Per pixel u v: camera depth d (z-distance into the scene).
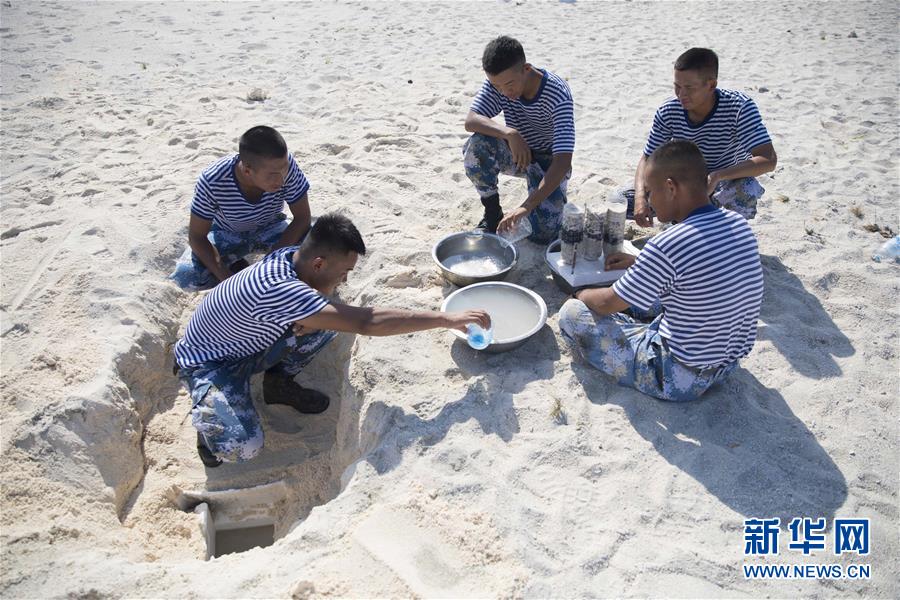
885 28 9.78
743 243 2.91
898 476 2.93
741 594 2.46
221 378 3.29
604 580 2.48
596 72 8.19
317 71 7.96
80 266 4.23
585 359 3.39
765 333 3.80
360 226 4.81
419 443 3.05
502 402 3.27
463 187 5.41
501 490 2.82
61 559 2.53
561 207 4.42
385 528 2.63
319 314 2.97
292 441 3.62
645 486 2.86
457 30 9.67
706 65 3.75
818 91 7.57
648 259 2.91
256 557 2.62
